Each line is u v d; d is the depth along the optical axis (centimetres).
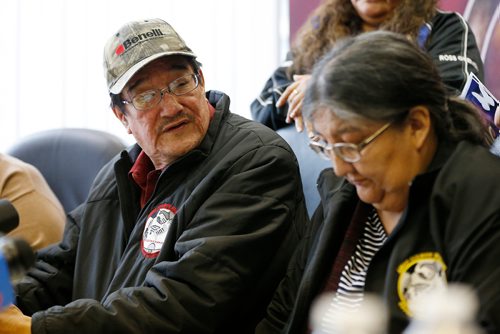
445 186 126
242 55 326
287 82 223
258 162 171
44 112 340
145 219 180
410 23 208
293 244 171
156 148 179
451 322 68
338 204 147
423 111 126
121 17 333
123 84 176
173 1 330
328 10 222
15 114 341
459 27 209
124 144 263
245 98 326
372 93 121
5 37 340
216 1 327
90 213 193
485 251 118
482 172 125
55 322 154
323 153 134
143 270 174
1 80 341
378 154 125
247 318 169
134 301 158
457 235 122
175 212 175
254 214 165
